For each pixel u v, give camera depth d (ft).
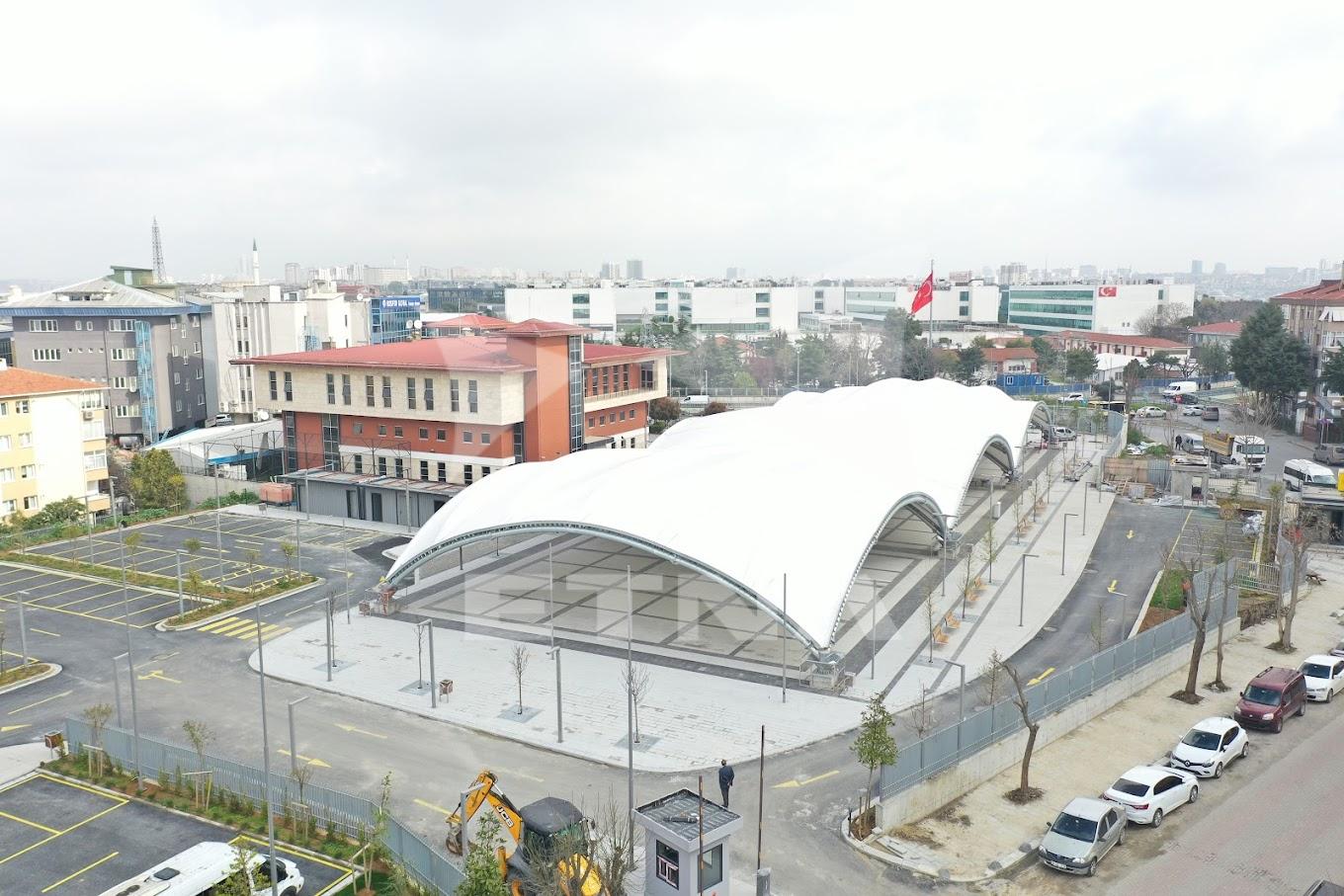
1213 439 317.63
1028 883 88.58
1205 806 103.45
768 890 82.17
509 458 236.22
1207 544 210.18
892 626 161.07
